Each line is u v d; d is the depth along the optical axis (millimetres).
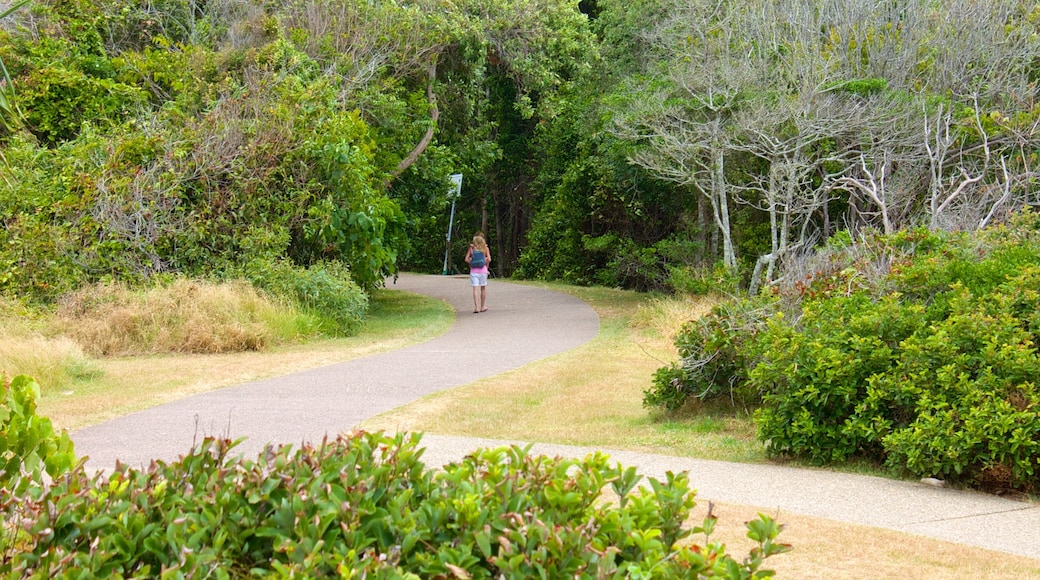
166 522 3256
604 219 27000
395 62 22391
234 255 16188
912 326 7312
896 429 6852
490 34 24531
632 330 15727
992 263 8070
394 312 19547
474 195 41625
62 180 15961
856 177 15711
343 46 21578
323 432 7828
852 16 16969
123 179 15680
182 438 7629
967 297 7324
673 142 16000
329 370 11555
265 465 3553
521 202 40625
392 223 20031
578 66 24891
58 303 14164
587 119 24422
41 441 4535
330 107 18328
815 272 9594
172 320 13531
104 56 21562
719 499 6078
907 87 15969
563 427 8289
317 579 2832
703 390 8812
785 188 16188
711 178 16844
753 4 17328
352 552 2852
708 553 3002
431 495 3391
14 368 10016
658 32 20109
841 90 15281
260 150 16734
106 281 14609
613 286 26875
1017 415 6148
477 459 3783
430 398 9500
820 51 16219
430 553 3154
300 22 21891
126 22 23078
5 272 14633
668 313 15367
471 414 8711
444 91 25094
